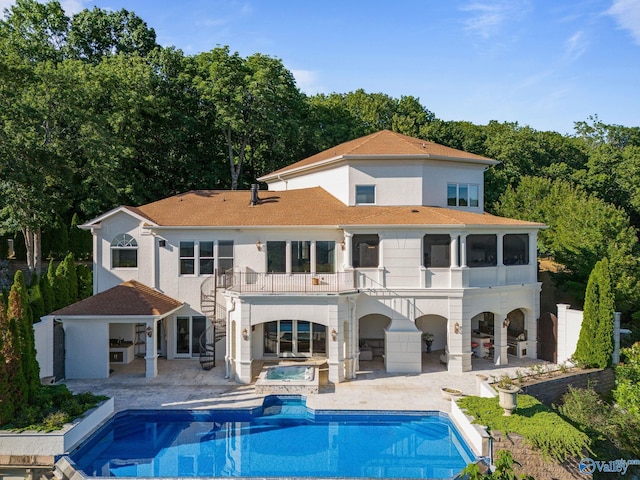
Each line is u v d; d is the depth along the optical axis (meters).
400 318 22.44
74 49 44.81
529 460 13.25
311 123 48.50
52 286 27.09
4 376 13.81
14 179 28.73
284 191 29.73
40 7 44.22
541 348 24.81
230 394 19.06
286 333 24.56
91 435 14.62
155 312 21.66
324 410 17.22
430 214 23.62
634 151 56.91
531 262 25.02
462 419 15.15
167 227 24.44
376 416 17.14
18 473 13.09
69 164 32.53
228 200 28.19
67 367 21.33
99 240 25.28
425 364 23.89
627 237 28.75
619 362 21.91
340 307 21.03
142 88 37.69
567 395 18.72
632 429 16.81
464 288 22.12
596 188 54.53
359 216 24.72
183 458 14.20
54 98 31.59
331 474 13.35
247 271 24.70
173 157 42.34
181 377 21.55
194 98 41.94
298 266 24.59
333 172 28.20
